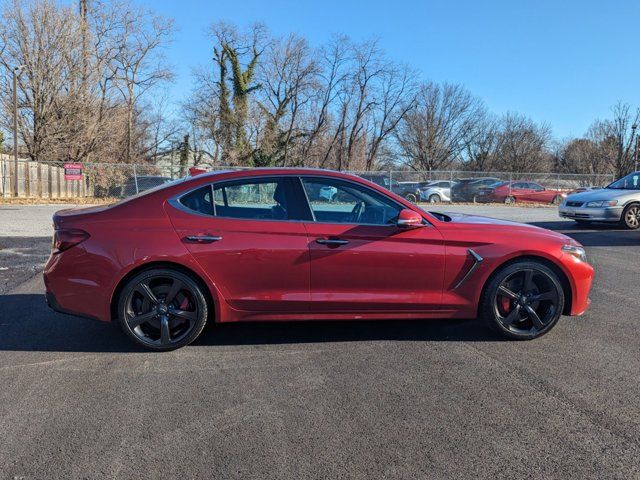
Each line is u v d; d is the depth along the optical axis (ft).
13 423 10.09
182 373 12.60
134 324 13.84
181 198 14.05
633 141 150.82
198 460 8.86
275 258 13.76
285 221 13.98
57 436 9.61
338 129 153.48
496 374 12.55
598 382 12.09
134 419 10.28
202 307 13.92
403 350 14.21
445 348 14.37
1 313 17.54
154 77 140.46
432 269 14.26
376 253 13.97
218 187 14.19
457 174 103.55
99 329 15.93
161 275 13.70
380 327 16.28
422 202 92.27
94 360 13.43
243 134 127.95
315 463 8.77
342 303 14.10
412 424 10.11
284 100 136.98
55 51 95.55
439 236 14.28
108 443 9.38
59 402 11.01
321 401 11.10
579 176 102.06
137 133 146.61
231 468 8.63
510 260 14.64
